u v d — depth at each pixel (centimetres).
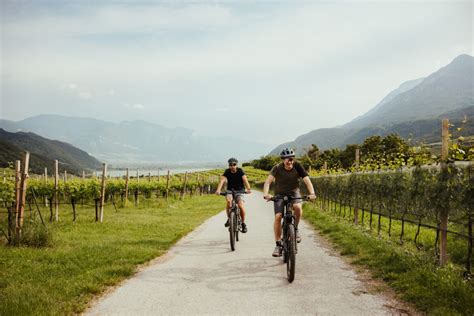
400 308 520
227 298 575
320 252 916
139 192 3092
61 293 601
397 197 941
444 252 699
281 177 775
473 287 564
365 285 629
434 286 579
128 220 1633
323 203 2016
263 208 2525
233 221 990
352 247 918
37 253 909
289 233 675
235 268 766
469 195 627
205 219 1758
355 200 1355
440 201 696
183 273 734
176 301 568
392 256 778
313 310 518
